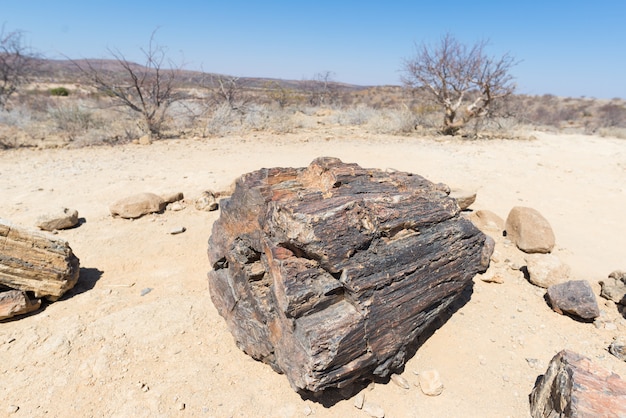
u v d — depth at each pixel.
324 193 3.09
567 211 7.07
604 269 5.04
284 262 2.73
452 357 3.44
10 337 3.58
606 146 14.17
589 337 3.74
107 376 3.20
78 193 7.30
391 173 3.70
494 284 4.57
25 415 2.85
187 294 4.41
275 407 2.95
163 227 6.03
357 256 2.80
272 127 15.65
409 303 3.01
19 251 3.90
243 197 3.17
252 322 3.23
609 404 2.39
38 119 15.94
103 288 4.51
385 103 31.39
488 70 14.66
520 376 3.27
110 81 14.08
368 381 3.14
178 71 14.85
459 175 9.10
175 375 3.23
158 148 11.52
